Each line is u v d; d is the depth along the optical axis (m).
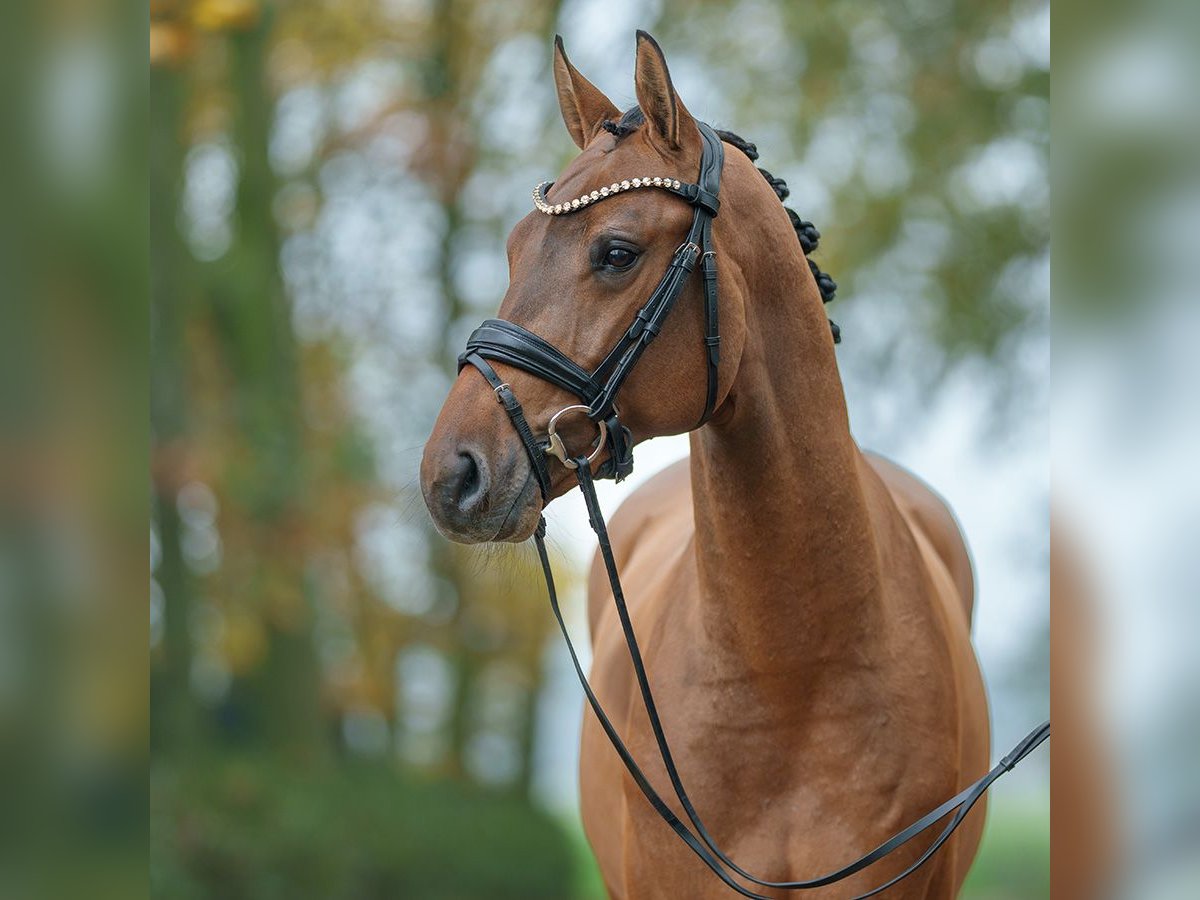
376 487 21.27
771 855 5.18
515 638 24.30
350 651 23.27
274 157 21.42
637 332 4.75
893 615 5.36
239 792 19.00
